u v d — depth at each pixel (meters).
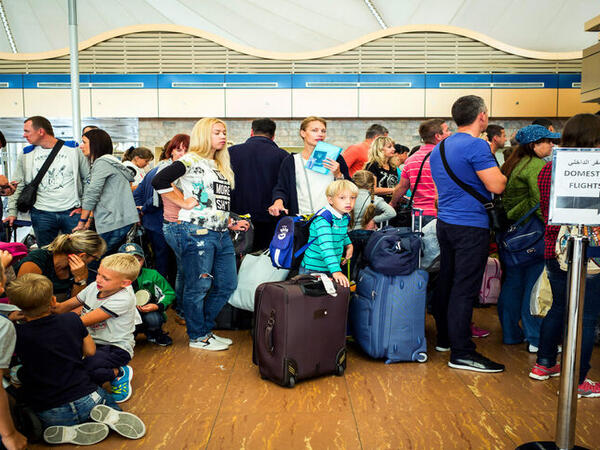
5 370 2.45
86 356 2.55
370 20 8.60
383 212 3.95
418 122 8.04
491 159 3.06
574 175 1.99
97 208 3.87
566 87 7.68
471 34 7.65
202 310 3.56
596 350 3.57
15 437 2.13
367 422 2.49
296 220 3.33
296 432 2.39
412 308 3.30
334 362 3.07
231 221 3.66
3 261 2.56
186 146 4.47
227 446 2.26
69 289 3.06
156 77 7.79
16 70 7.82
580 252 2.00
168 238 3.44
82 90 7.81
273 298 2.94
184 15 8.71
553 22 8.05
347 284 3.10
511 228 3.50
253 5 8.38
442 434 2.37
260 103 7.80
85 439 2.26
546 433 2.38
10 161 7.88
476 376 3.10
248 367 3.24
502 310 3.75
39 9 8.41
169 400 2.74
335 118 7.99
